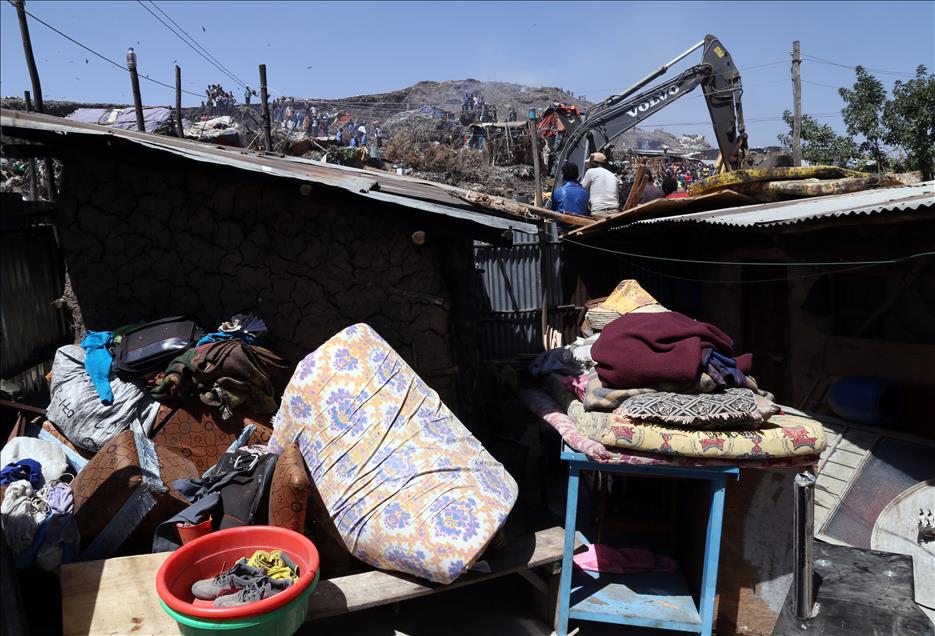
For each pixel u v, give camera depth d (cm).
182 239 457
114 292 456
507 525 466
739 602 371
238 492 345
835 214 428
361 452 348
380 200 406
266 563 289
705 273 724
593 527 469
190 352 411
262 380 413
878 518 419
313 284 465
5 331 461
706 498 378
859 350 507
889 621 306
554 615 377
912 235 469
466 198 569
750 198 681
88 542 338
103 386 412
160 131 1538
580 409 386
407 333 476
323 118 2911
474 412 539
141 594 302
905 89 1323
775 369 613
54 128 349
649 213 681
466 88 5469
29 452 382
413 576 333
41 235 536
